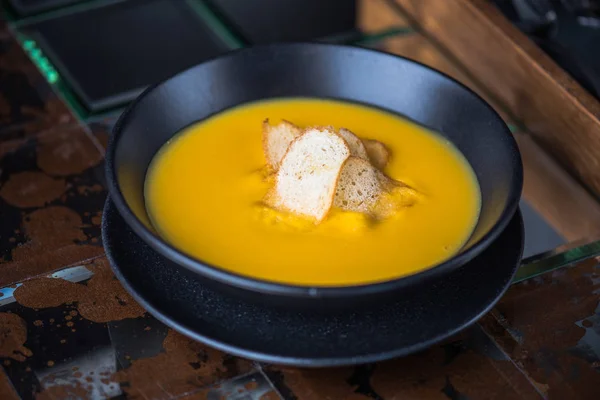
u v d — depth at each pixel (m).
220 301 0.59
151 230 0.59
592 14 0.83
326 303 0.56
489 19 0.76
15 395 0.58
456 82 0.68
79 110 0.75
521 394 0.59
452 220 0.64
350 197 0.64
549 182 0.70
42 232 0.66
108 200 0.64
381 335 0.57
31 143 0.72
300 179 0.63
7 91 0.76
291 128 0.66
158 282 0.60
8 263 0.65
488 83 0.78
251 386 0.59
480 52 0.78
